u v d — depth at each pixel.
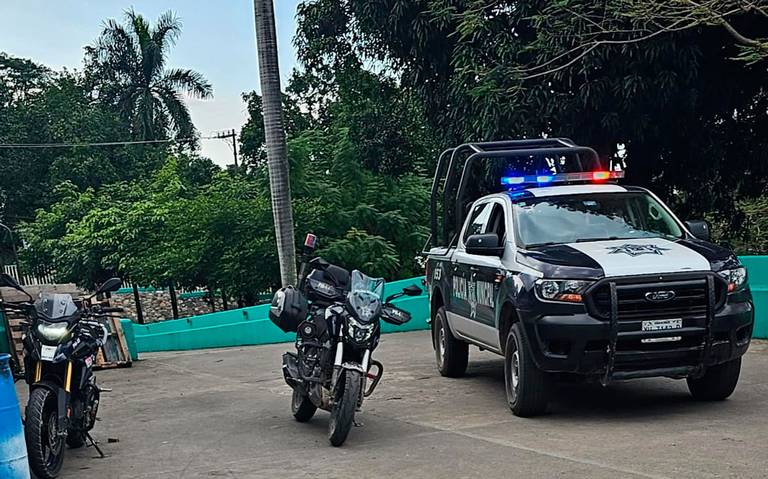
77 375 7.30
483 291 9.21
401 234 26.31
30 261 34.56
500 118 15.62
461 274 10.10
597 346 7.57
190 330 21.56
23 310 7.13
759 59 12.95
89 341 7.25
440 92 18.39
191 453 7.52
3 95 44.97
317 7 22.25
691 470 5.95
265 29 16.05
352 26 22.14
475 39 16.30
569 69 15.31
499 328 8.63
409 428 8.09
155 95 41.91
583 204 9.23
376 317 7.49
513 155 11.32
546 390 8.08
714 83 16.81
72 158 39.47
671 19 13.62
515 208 9.20
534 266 8.00
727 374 8.23
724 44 16.12
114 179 39.56
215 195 25.84
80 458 7.54
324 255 23.83
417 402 9.47
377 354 13.98
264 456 7.25
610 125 15.60
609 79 15.21
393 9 17.58
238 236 24.75
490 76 15.64
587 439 7.14
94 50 42.03
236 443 7.86
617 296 7.53
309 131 27.97
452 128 17.64
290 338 19.33
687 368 7.68
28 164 41.47
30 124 41.97
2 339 13.34
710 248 8.21
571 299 7.59
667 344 7.59
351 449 7.32
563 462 6.36
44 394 6.68
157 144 42.06
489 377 11.00
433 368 12.02
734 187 19.28
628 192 9.48
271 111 16.20
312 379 7.67
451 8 16.53
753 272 13.06
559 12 15.09
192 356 16.61
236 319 21.56
